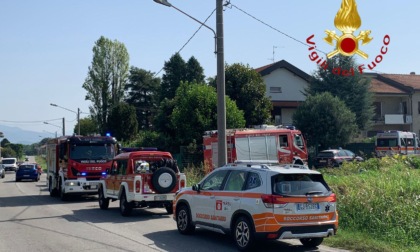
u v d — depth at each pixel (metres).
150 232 12.31
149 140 37.06
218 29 15.97
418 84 52.03
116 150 21.52
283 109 46.41
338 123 37.06
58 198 22.73
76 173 20.66
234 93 36.28
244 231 9.72
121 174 16.19
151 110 63.44
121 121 48.47
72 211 17.05
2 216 15.72
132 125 48.84
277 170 9.62
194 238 11.41
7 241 11.18
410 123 49.91
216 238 11.40
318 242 10.23
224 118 15.95
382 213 11.36
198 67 58.88
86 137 21.22
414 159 21.88
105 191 17.20
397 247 9.88
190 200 11.61
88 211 17.03
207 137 24.92
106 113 59.09
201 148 31.19
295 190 9.52
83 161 20.77
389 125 51.03
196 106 32.00
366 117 42.44
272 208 9.26
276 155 24.97
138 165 15.55
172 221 14.34
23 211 17.12
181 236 11.70
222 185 10.63
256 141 24.72
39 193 26.27
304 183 9.70
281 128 25.84
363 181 14.72
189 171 24.17
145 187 15.13
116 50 60.03
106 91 59.41
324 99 37.72
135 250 10.02
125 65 60.28
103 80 59.41
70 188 20.48
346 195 12.80
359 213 11.76
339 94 41.75
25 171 40.75
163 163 15.80
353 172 20.38
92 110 59.72
